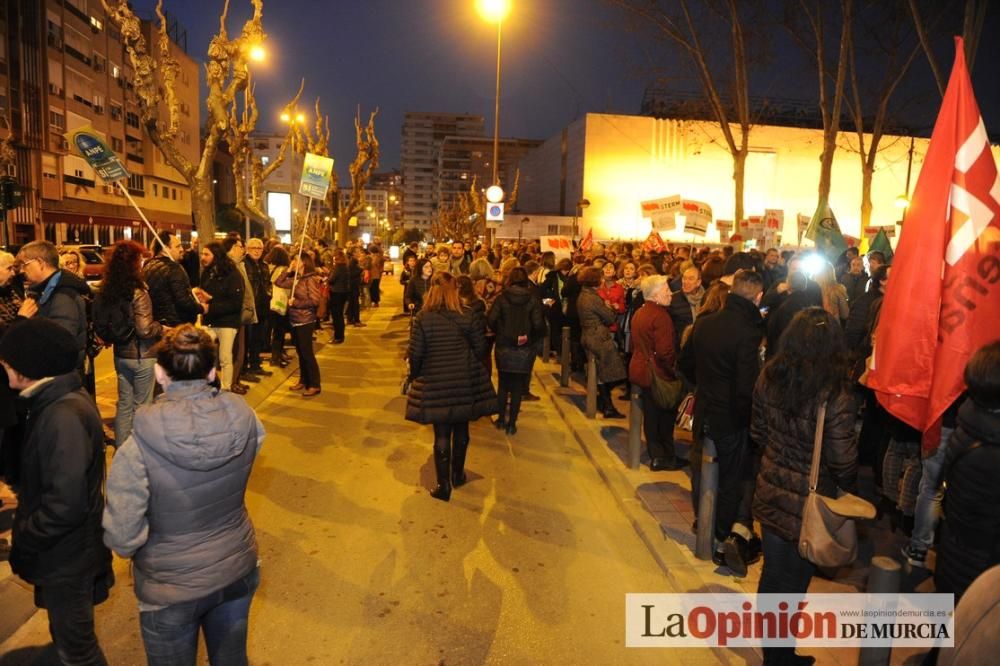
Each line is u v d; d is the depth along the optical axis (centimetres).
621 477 659
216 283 850
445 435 611
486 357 838
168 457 255
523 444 795
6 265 581
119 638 396
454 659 383
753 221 2561
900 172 6009
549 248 1998
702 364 474
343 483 653
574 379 1145
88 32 4678
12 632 400
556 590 460
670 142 5738
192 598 262
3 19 3772
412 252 1773
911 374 365
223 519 272
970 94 356
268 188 3117
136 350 636
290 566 486
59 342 282
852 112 2545
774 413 354
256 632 405
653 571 489
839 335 340
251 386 1002
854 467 333
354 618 421
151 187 5784
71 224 4491
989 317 349
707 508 483
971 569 290
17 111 3903
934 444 378
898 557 499
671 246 2538
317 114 2597
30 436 282
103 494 310
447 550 516
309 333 1009
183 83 6066
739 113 2367
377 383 1116
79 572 296
